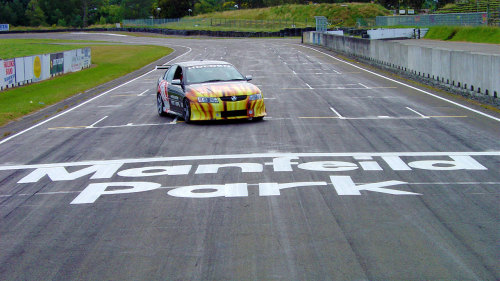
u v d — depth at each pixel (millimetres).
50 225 7168
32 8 164250
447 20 68062
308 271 5426
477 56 18500
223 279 5297
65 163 10938
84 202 8164
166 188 8727
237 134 13320
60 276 5516
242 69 34938
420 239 6230
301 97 20766
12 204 8258
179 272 5496
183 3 136875
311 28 83750
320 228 6656
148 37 93250
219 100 14711
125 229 6867
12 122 18188
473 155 10492
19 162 11281
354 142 12008
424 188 8328
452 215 7059
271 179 9023
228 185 8734
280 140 12406
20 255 6137
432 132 13031
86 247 6305
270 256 5828
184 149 11758
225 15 121625
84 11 171500
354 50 41469
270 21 103812
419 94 20766
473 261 5578
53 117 18172
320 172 9414
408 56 27281
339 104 18562
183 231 6703
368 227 6664
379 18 84562
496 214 7047
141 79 31969
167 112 16750
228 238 6402
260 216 7168
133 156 11281
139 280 5340
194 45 66938
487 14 60250
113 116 17672
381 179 8891
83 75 35188
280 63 38781
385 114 16078
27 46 67250
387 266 5496
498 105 16844
